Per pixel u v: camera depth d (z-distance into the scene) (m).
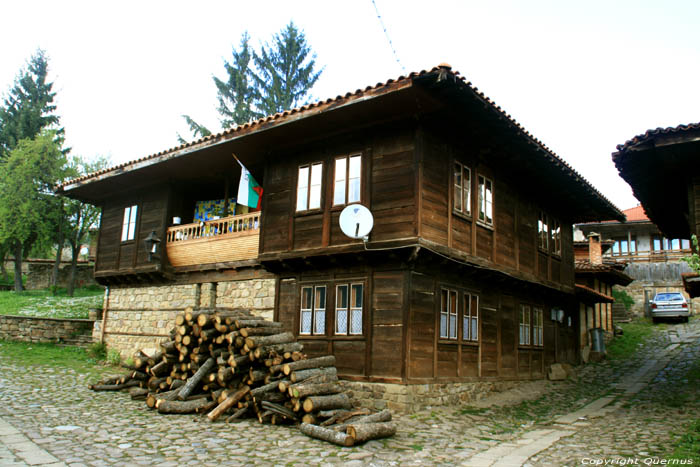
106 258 18.02
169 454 6.61
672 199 12.87
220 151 13.35
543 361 15.49
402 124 10.85
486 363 12.52
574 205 16.59
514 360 13.79
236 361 8.98
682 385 13.33
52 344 19.20
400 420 9.15
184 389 9.25
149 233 16.42
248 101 30.03
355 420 8.01
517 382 13.73
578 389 13.88
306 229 11.92
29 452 6.38
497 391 12.72
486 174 12.84
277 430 8.12
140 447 6.88
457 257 11.12
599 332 19.53
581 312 19.33
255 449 7.01
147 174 15.84
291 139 12.35
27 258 34.03
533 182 14.71
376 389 10.24
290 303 12.29
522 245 14.17
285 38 30.45
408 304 10.22
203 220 15.77
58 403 9.77
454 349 11.40
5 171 28.33
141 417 8.76
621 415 10.22
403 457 6.88
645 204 13.31
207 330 9.59
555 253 16.33
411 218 10.30
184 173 15.61
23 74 35.41
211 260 14.75
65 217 29.34
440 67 8.77
